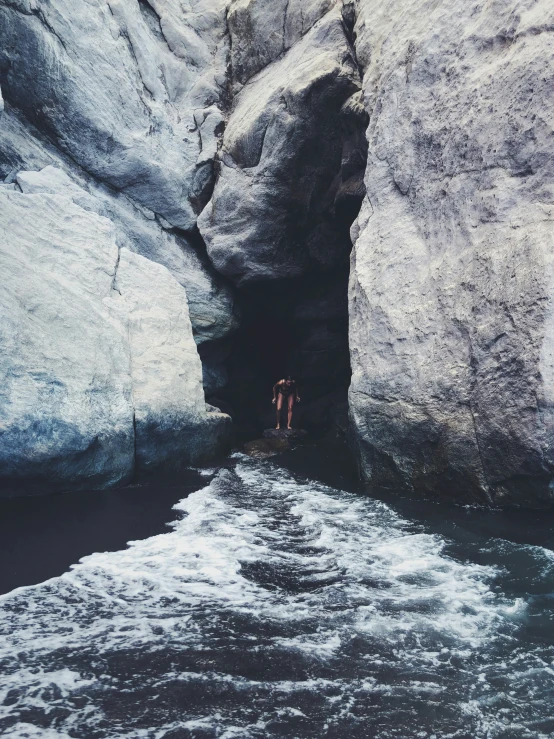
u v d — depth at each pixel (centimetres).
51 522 666
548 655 404
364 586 510
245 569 545
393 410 824
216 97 1334
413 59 883
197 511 723
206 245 1303
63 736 316
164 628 432
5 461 738
